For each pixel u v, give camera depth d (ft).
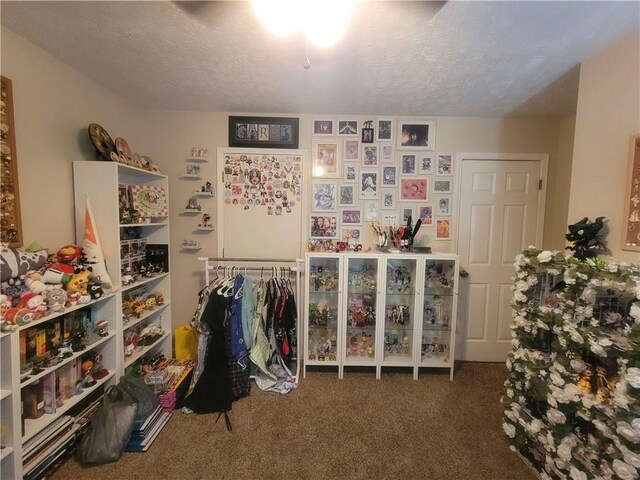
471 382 8.14
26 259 4.81
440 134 8.93
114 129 7.47
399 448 5.81
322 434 6.13
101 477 5.06
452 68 5.94
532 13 4.27
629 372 3.50
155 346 8.31
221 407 6.72
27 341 4.68
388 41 4.99
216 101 7.97
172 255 9.12
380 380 8.20
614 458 3.91
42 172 5.59
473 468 5.39
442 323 8.73
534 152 8.91
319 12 3.93
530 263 5.13
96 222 6.31
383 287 8.16
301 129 8.89
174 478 5.08
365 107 8.24
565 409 4.51
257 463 5.41
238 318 7.59
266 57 5.63
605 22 4.47
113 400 5.77
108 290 6.11
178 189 8.94
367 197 9.03
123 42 5.22
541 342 5.22
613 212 4.99
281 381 7.75
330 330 8.82
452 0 4.00
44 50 5.51
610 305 4.31
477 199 9.04
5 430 4.27
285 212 9.07
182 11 4.39
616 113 4.96
